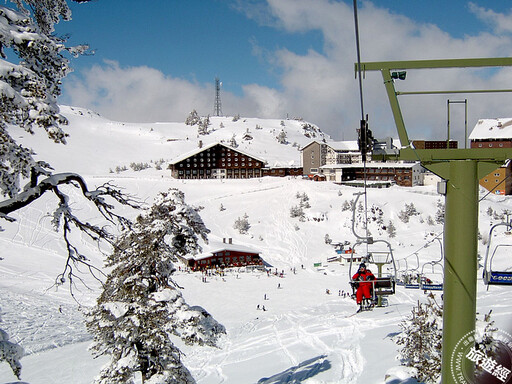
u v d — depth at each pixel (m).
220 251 73.12
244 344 29.42
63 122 6.34
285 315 41.34
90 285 52.78
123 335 13.61
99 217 77.75
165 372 14.24
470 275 4.14
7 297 46.22
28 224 72.81
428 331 11.38
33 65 6.44
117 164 168.00
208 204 99.88
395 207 95.62
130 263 14.75
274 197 103.31
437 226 89.44
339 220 91.31
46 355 32.97
